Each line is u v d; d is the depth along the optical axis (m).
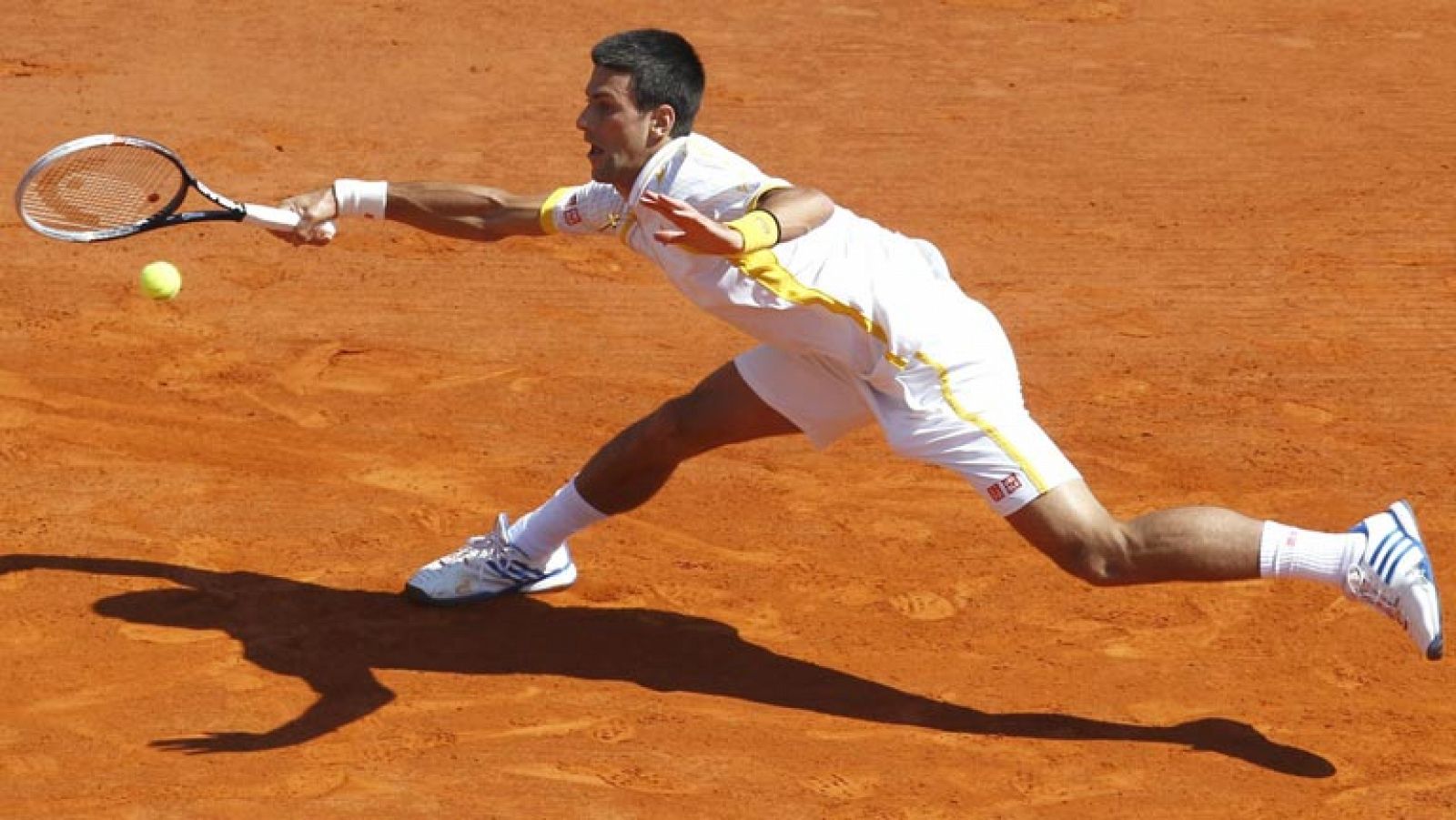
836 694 22.53
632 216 21.41
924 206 42.22
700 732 21.47
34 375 31.45
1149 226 41.38
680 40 20.72
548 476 28.75
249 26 53.91
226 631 23.45
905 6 59.22
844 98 49.97
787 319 21.19
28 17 53.53
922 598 25.16
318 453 29.11
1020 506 21.05
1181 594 25.33
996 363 21.47
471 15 56.38
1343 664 23.53
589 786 20.16
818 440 22.88
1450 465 30.09
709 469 29.11
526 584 24.69
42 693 21.72
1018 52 54.84
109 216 23.67
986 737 21.58
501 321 35.03
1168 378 33.59
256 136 44.94
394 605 24.42
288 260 37.41
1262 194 43.53
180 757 20.44
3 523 26.09
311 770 20.28
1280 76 53.19
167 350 32.91
